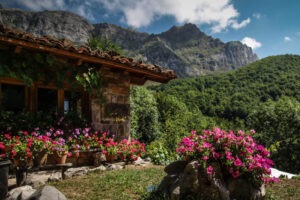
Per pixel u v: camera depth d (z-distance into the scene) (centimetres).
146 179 529
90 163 620
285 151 3027
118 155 660
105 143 657
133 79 802
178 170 444
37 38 507
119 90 727
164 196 400
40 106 600
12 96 564
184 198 395
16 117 541
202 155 412
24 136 508
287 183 612
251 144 430
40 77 570
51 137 566
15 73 518
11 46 508
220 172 409
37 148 500
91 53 591
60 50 542
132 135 1678
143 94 2069
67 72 614
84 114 670
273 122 3341
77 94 666
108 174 554
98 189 448
